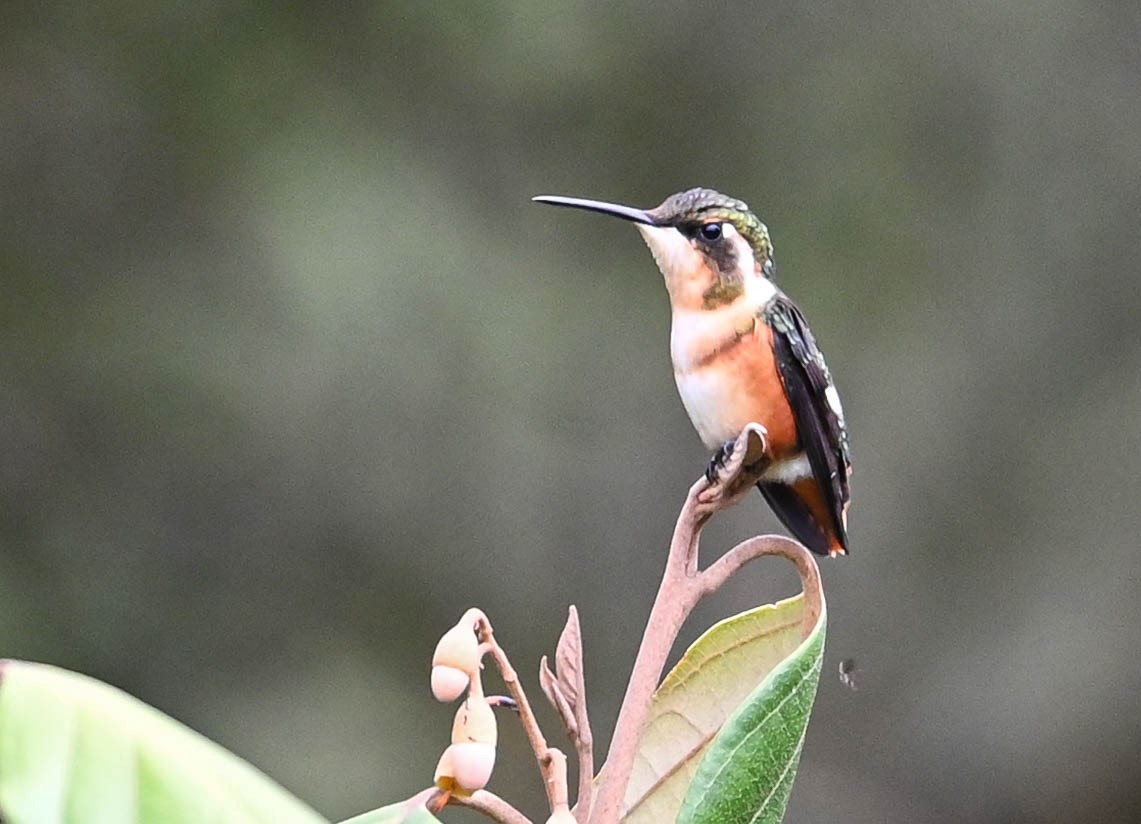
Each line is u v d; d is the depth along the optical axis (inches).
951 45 569.9
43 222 477.7
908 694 575.8
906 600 579.5
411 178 500.4
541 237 520.1
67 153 482.0
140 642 468.4
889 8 564.1
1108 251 577.9
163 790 67.4
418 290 490.3
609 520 535.5
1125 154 581.0
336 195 486.3
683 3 534.6
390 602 501.4
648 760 105.7
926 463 575.2
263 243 480.4
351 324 482.3
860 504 577.0
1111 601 572.7
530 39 511.5
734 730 88.5
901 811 558.9
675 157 532.7
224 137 487.8
